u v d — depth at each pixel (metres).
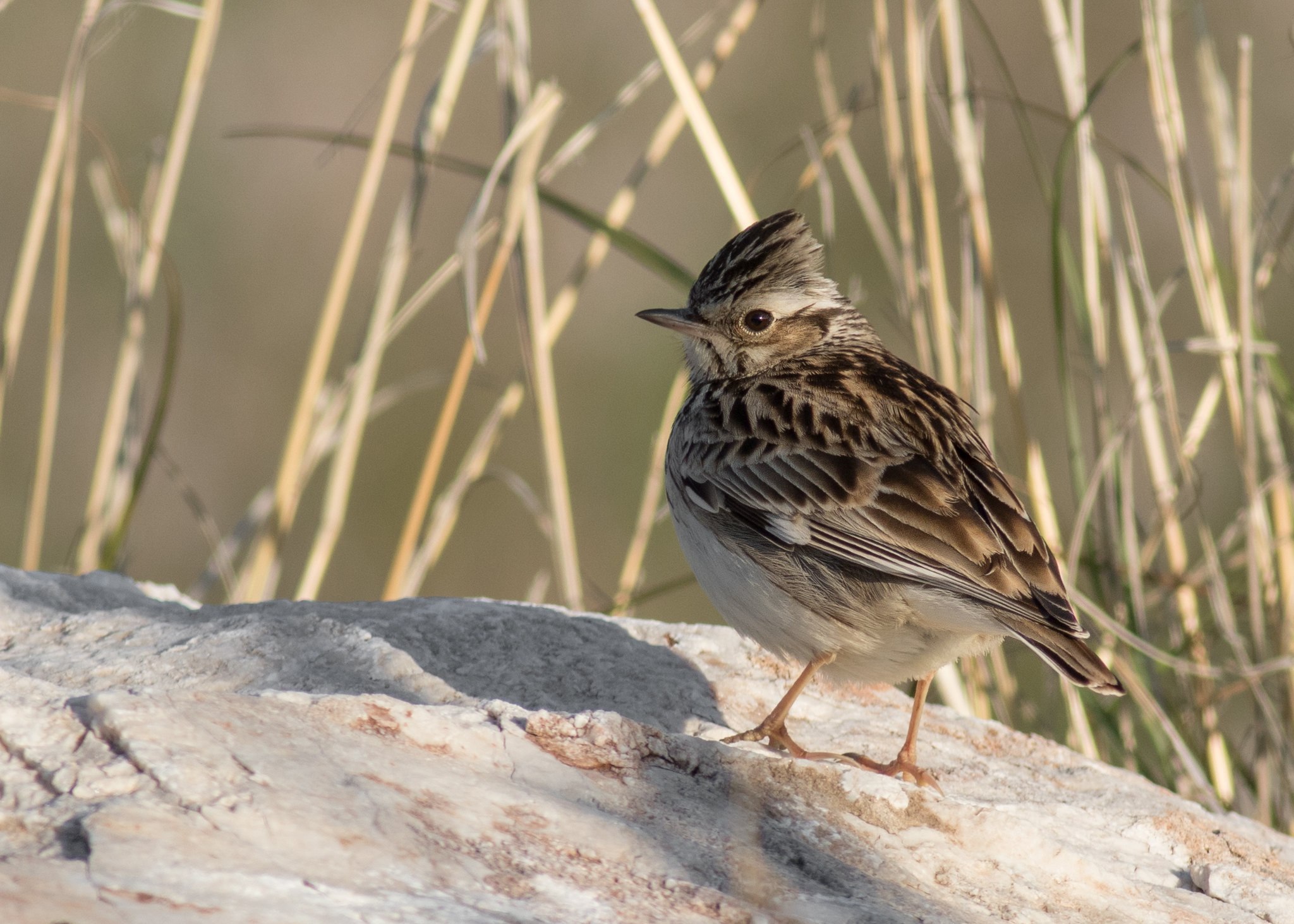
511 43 12.47
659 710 8.59
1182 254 21.67
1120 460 11.73
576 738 6.70
